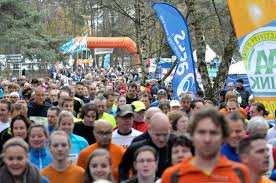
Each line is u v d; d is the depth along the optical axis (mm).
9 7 91312
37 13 95375
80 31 157000
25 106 25297
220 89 38594
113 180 17562
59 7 163750
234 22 26312
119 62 192375
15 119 20219
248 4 26047
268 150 12789
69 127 20375
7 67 104562
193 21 38906
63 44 112562
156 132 17047
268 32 25922
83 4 126562
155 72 78875
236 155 15508
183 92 32594
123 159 17500
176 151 15070
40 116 29969
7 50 115812
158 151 17156
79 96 38750
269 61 25922
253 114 26172
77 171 16391
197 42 38312
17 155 14516
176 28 35406
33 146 18188
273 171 15508
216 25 71188
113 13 111875
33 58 100750
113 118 26406
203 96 37031
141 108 24562
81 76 100875
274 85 25953
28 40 93750
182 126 20141
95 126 18594
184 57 35469
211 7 64500
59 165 16234
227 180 10492
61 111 22062
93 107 22828
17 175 14609
